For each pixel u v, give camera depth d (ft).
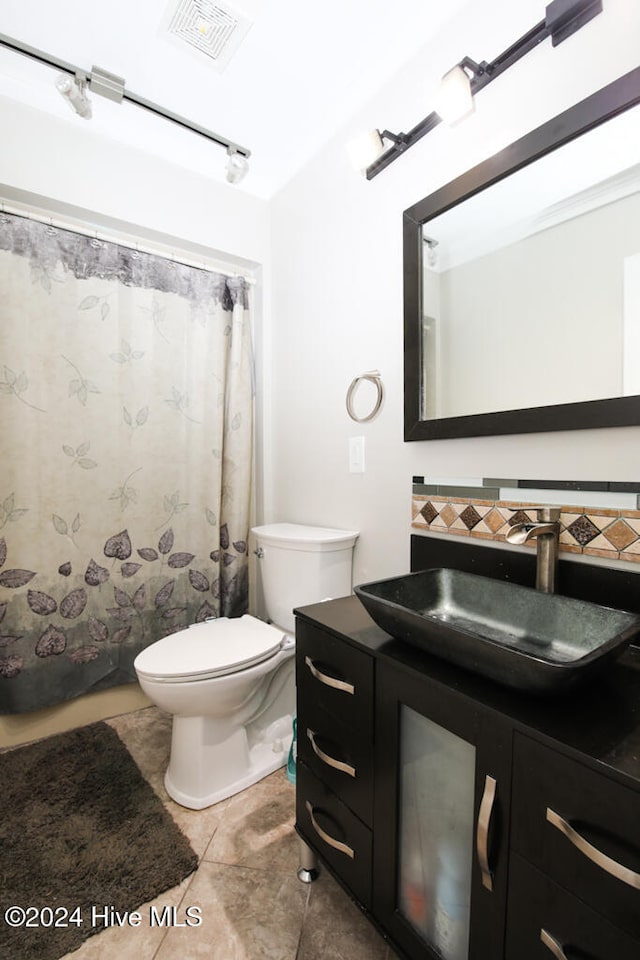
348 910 3.30
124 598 5.85
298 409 6.27
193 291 6.25
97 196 5.38
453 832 2.38
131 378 5.81
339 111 5.23
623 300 2.93
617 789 1.65
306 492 6.15
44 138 5.04
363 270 5.06
